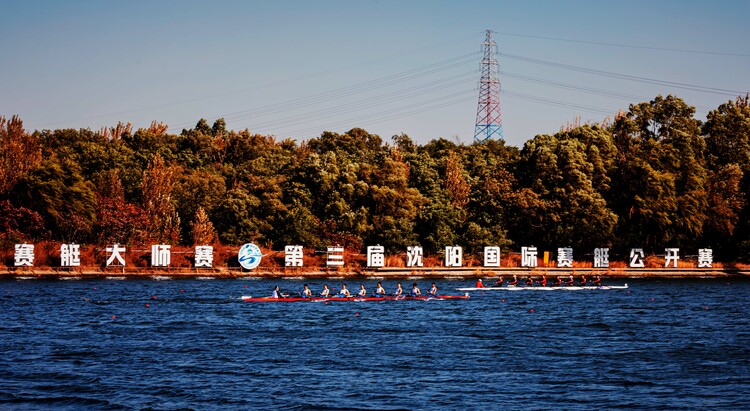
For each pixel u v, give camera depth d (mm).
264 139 171375
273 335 59750
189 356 51219
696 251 141000
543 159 135125
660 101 156250
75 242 116938
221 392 42125
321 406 39688
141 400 40719
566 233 129750
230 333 60562
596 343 57219
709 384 44312
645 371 47469
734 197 137250
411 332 61844
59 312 71062
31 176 115250
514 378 45469
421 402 40406
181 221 127750
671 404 40344
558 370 47625
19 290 89500
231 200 123938
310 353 52469
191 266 116688
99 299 81938
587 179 133375
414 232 130375
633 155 138125
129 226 118125
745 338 60000
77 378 44906
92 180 131750
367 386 43438
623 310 78625
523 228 134750
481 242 127312
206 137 164750
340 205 126562
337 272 116312
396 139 192375
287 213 123750
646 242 137125
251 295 88750
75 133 170375
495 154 173000
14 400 40625
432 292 89000
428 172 137875
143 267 113750
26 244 106375
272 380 44719
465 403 40312
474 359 50750
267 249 121688
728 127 149375
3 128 140500
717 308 81375
